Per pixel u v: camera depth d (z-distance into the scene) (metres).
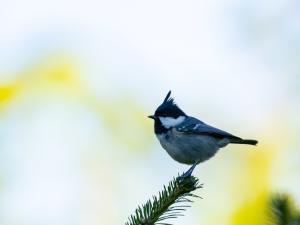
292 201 6.93
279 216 6.83
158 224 7.24
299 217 6.85
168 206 7.46
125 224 7.28
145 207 7.40
